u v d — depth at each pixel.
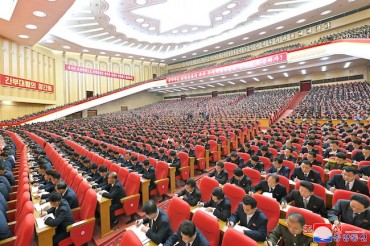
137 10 19.20
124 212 4.79
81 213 4.12
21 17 13.10
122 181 5.68
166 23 23.11
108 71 29.92
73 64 26.36
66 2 11.32
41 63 21.81
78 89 26.61
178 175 6.77
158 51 31.78
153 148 8.53
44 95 22.09
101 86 29.05
